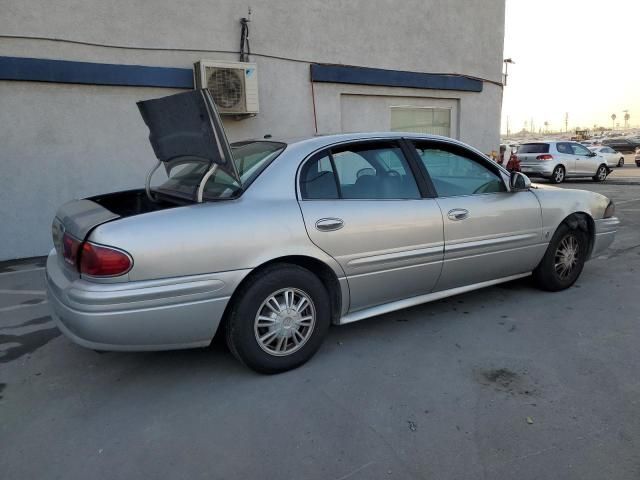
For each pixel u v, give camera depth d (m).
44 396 3.00
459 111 10.73
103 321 2.61
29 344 3.76
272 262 3.06
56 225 3.34
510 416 2.69
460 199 3.86
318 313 3.24
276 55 8.12
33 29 6.36
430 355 3.44
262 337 3.07
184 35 7.34
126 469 2.32
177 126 3.13
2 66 6.18
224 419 2.72
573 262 4.74
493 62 11.06
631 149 38.72
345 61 8.88
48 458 2.41
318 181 3.30
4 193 6.52
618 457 2.34
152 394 3.00
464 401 2.85
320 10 8.47
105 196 3.65
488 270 4.08
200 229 2.79
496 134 11.51
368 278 3.41
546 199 4.40
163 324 2.74
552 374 3.14
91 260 2.62
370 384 3.06
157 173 7.44
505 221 4.07
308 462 2.35
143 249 2.64
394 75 9.41
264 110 8.16
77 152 6.86
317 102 8.69
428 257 3.64
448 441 2.49
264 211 3.00
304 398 2.91
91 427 2.67
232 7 7.65
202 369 3.30
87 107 6.84
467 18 10.42
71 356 3.54
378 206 3.42
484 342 3.63
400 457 2.38
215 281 2.82
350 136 3.57
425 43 9.85
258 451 2.44
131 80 6.97
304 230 3.09
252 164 3.31
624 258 6.09
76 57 6.66
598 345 3.56
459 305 4.41
